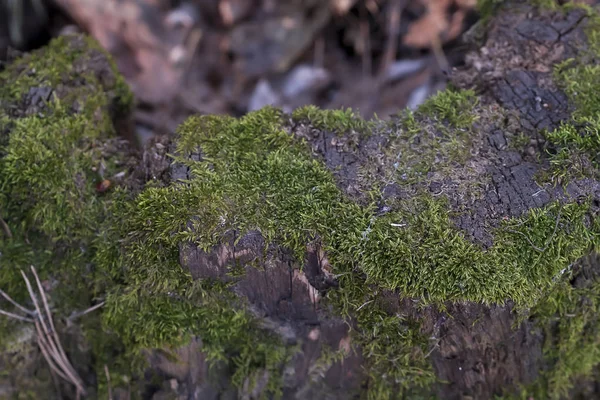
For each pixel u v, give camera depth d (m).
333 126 0.47
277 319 0.48
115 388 0.50
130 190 0.47
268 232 0.45
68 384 0.50
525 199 0.45
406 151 0.46
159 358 0.49
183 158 0.46
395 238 0.44
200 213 0.45
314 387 0.49
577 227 0.45
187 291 0.46
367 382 0.49
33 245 0.48
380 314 0.46
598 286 0.47
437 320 0.46
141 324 0.47
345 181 0.46
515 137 0.47
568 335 0.48
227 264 0.45
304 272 0.45
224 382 0.49
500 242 0.44
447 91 0.48
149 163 0.47
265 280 0.46
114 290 0.47
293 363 0.49
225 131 0.47
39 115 0.48
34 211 0.47
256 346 0.48
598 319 0.48
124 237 0.46
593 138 0.46
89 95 0.49
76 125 0.48
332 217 0.45
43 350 0.49
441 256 0.44
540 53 0.49
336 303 0.46
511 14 0.50
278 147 0.46
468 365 0.48
